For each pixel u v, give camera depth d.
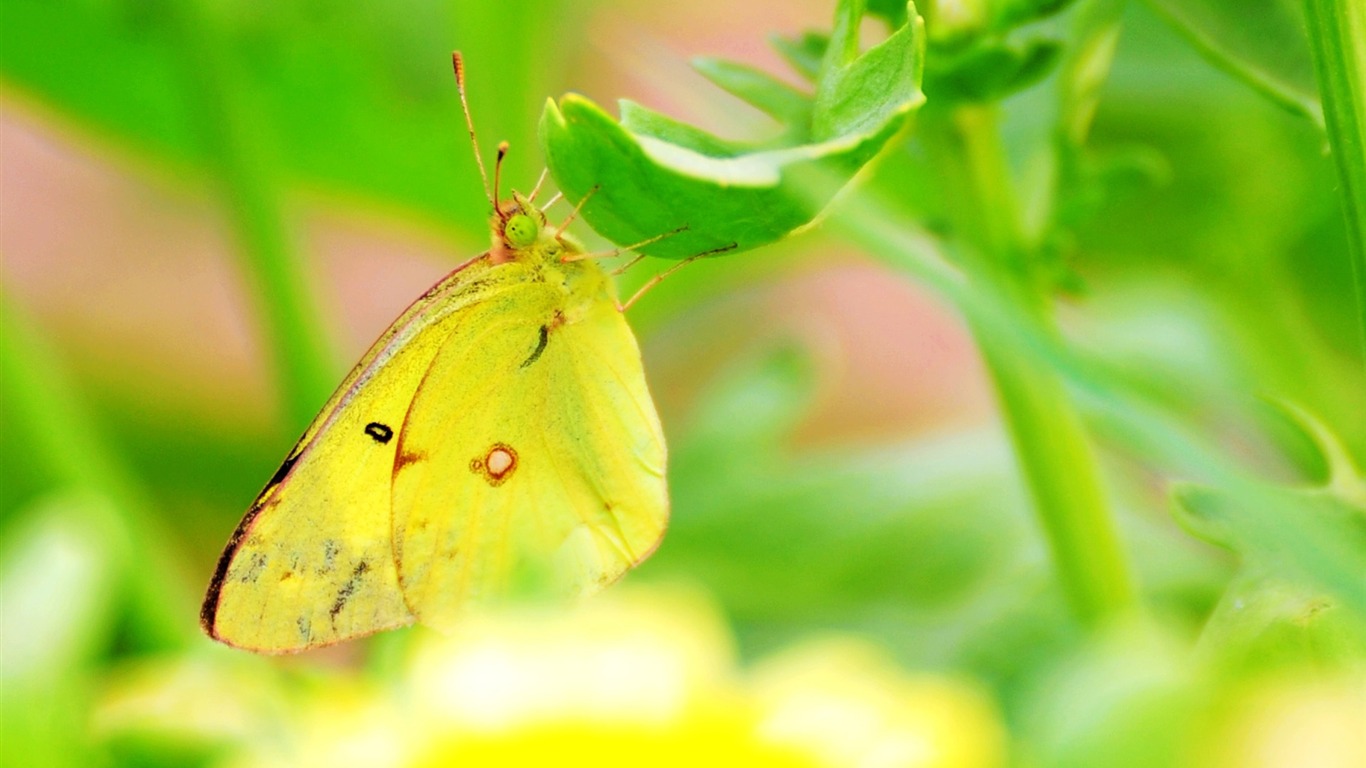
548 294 0.28
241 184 0.30
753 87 0.25
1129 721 0.15
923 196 0.28
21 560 0.25
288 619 0.27
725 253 0.24
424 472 0.28
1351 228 0.24
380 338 0.28
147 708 0.25
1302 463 0.30
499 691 0.25
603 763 0.24
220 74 0.30
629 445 0.28
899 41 0.24
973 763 0.24
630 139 0.24
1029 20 0.25
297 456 0.27
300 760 0.25
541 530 0.28
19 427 0.29
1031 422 0.26
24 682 0.25
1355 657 0.23
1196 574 0.29
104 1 0.30
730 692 0.25
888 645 0.29
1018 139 0.27
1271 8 0.26
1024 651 0.28
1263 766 0.15
